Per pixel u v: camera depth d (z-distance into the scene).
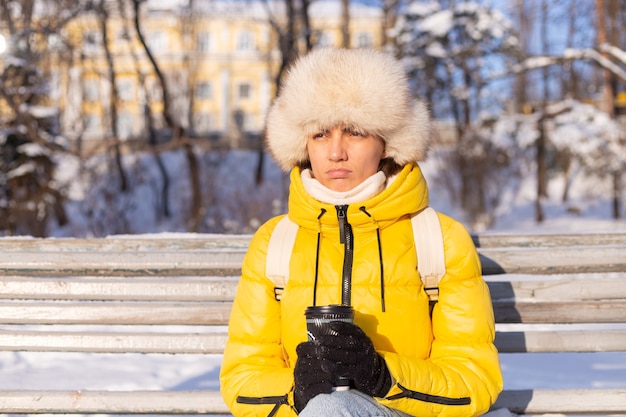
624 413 2.48
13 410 2.54
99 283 2.66
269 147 2.34
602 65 19.02
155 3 45.22
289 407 2.03
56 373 3.42
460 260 2.15
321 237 2.19
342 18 25.72
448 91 29.27
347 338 1.86
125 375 3.41
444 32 27.56
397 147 2.18
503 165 25.38
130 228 20.55
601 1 21.78
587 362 3.63
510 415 2.43
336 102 2.11
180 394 2.53
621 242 2.72
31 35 18.47
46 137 19.42
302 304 2.14
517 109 28.92
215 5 31.30
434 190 26.86
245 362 2.21
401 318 2.09
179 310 2.63
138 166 26.28
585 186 28.73
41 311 2.65
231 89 52.19
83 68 28.14
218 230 20.55
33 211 18.83
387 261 2.12
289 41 23.72
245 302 2.24
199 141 19.48
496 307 2.56
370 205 2.09
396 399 1.93
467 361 2.09
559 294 2.58
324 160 2.17
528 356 3.80
